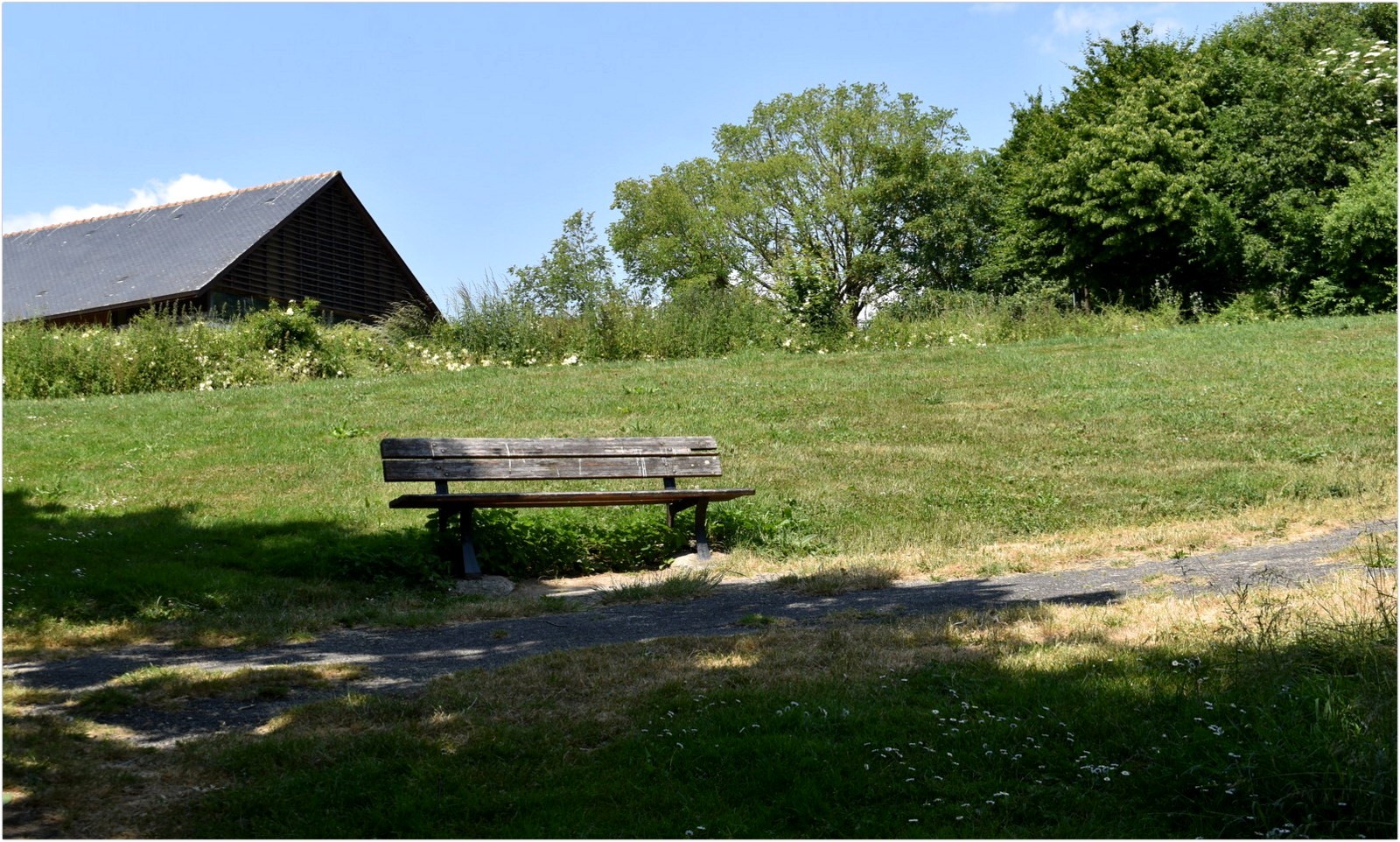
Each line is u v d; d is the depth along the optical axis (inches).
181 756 174.4
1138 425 560.4
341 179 1462.8
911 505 432.5
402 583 327.9
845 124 1979.6
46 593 293.3
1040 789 159.8
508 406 637.3
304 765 171.2
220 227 1358.3
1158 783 160.2
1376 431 521.7
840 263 2022.6
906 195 1923.0
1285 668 196.4
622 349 920.9
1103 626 243.1
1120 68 1517.0
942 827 149.2
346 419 605.0
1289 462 477.4
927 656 223.3
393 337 965.2
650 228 2166.6
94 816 152.6
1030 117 1771.7
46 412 655.8
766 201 2066.9
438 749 177.8
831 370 755.4
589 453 382.6
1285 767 157.3
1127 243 1337.4
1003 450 519.2
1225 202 1267.2
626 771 168.7
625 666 223.6
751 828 150.4
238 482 471.5
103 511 421.1
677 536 383.2
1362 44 1274.6
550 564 362.9
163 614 285.9
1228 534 365.7
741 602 303.7
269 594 309.0
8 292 1365.7
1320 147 1232.2
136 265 1330.0
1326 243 1119.6
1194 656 211.3
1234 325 927.0
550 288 1705.2
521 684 212.7
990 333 957.8
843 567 345.1
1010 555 354.3
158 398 711.1
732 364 802.2
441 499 342.0
